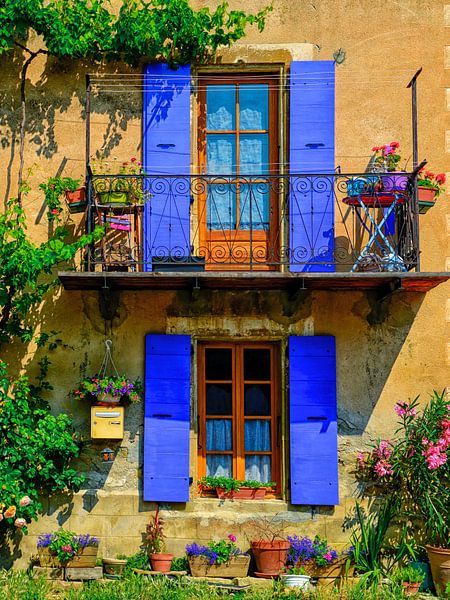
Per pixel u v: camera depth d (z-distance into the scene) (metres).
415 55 9.17
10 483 8.44
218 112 9.38
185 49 9.10
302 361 8.90
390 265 8.52
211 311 9.02
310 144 9.02
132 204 8.70
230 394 9.15
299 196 8.98
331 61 9.06
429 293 9.02
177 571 8.48
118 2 9.40
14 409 8.69
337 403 8.93
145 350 8.96
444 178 8.68
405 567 8.59
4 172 9.20
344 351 8.98
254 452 9.08
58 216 9.01
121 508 8.81
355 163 9.08
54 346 9.02
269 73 9.30
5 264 8.59
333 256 8.88
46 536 8.65
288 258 8.95
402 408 8.59
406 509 8.71
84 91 9.26
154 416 8.84
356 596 7.77
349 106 9.14
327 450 8.77
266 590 8.05
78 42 8.97
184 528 8.76
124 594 7.69
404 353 8.98
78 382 9.00
